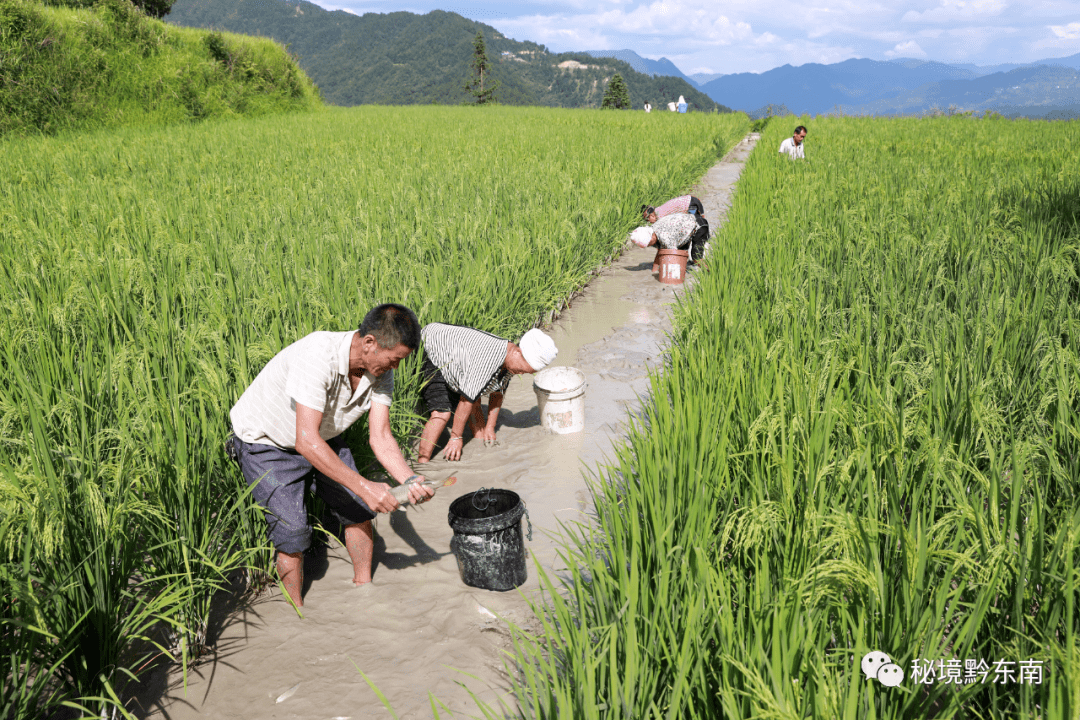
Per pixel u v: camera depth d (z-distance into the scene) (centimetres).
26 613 232
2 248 693
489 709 264
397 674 290
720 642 216
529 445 509
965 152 1712
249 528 331
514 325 648
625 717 209
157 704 276
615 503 302
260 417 310
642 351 692
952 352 415
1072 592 192
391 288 587
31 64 2223
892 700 195
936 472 265
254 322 479
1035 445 288
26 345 428
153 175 1248
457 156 1680
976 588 229
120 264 579
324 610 335
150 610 268
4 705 216
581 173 1385
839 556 241
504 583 344
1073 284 561
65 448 287
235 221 841
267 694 281
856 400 375
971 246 655
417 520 416
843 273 609
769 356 411
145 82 2550
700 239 962
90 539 259
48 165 1411
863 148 1845
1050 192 935
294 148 1800
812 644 206
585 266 884
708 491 297
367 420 430
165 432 315
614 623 215
